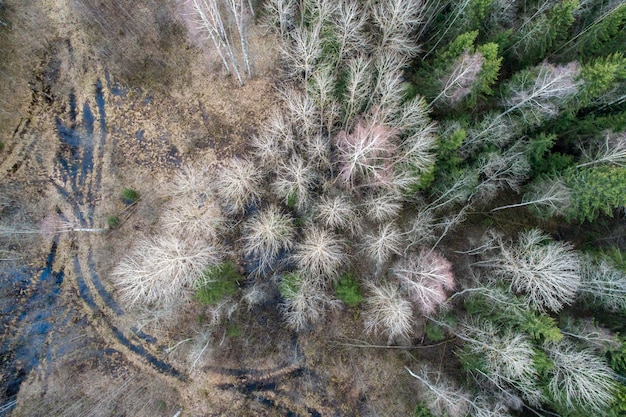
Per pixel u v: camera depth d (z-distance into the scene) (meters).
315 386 22.75
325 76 19.30
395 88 19.56
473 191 21.48
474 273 21.91
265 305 23.55
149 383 22.44
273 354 23.03
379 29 22.12
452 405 17.81
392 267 22.17
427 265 20.06
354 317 23.50
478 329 19.34
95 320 22.91
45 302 22.92
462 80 18.80
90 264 23.33
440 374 20.98
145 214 23.78
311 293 21.33
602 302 19.81
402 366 22.89
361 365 23.02
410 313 19.45
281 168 22.23
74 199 23.83
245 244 23.53
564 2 19.98
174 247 18.36
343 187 22.30
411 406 22.11
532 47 22.09
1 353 22.22
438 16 23.45
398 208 22.06
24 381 22.03
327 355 23.12
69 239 23.44
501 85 21.08
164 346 22.83
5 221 23.11
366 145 18.66
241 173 20.98
